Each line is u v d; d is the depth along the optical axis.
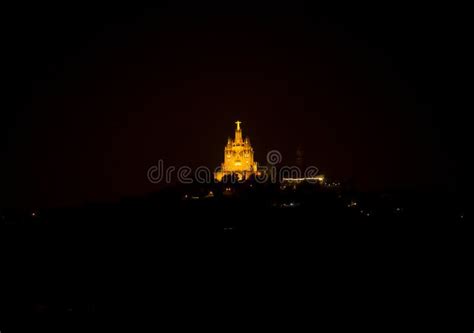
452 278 120.19
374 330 95.25
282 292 116.25
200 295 115.19
